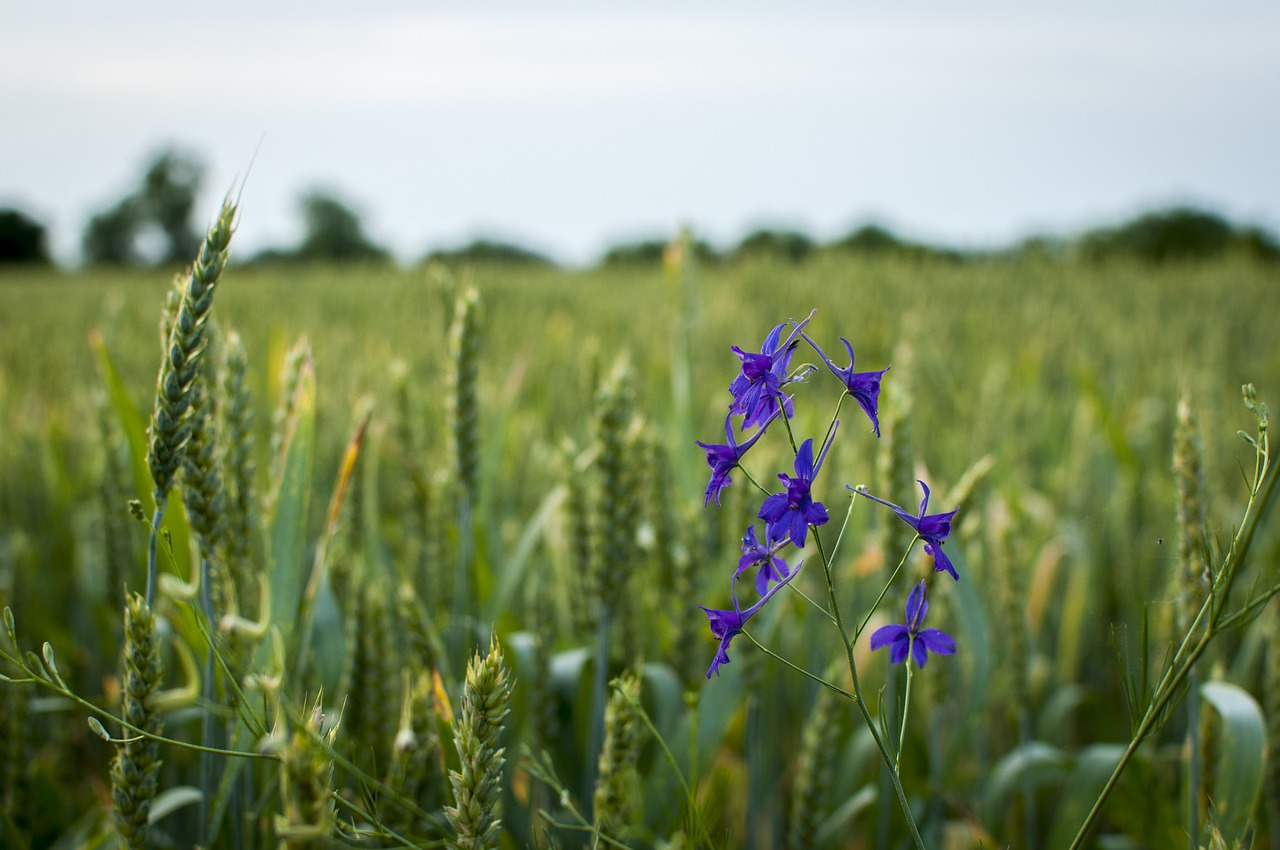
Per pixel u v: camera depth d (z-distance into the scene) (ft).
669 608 12.65
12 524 18.04
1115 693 17.28
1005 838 13.94
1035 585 17.92
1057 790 14.99
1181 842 10.70
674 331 18.66
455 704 9.02
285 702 5.78
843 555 14.39
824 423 16.96
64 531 18.86
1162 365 29.86
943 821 13.80
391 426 13.64
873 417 5.30
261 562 9.52
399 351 27.63
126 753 6.44
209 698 7.67
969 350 35.14
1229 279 61.26
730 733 13.84
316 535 14.64
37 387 25.68
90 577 16.30
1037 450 24.88
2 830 9.24
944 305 46.11
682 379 18.06
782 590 10.74
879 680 13.91
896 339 31.32
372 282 60.29
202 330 6.43
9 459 18.28
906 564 10.29
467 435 11.25
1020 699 13.21
